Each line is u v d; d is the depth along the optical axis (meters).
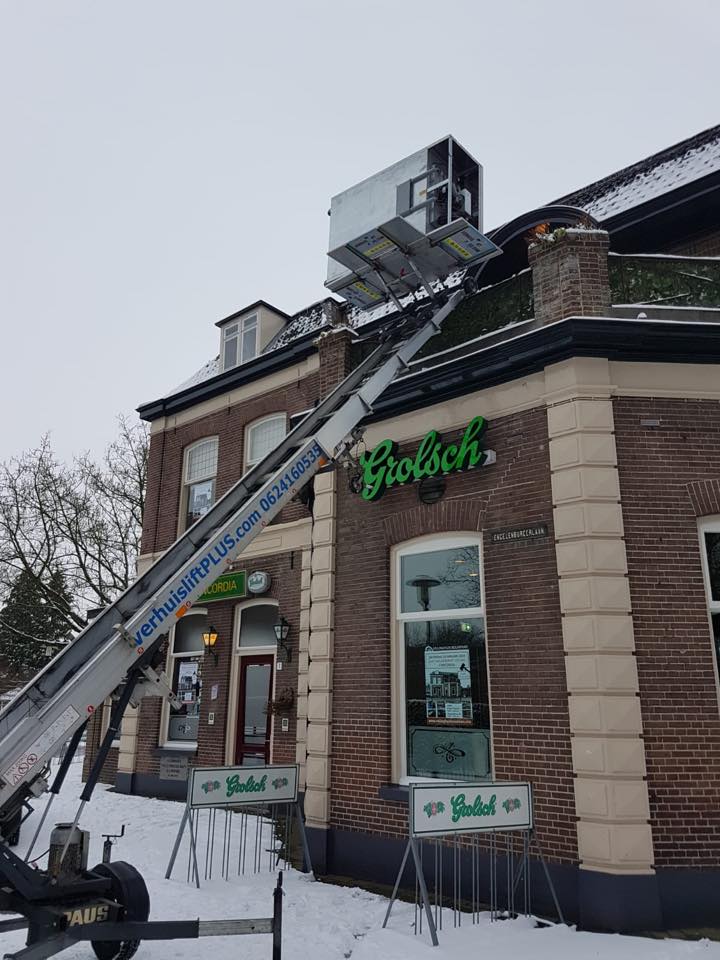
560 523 7.76
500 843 7.51
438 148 9.28
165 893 7.66
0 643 26.59
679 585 7.54
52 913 5.07
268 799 8.88
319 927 6.79
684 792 6.90
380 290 9.91
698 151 11.44
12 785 5.03
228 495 7.15
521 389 8.56
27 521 25.50
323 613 9.95
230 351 17.31
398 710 9.05
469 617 8.66
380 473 9.58
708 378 8.20
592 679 7.12
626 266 8.74
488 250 8.99
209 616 14.15
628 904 6.47
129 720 15.30
